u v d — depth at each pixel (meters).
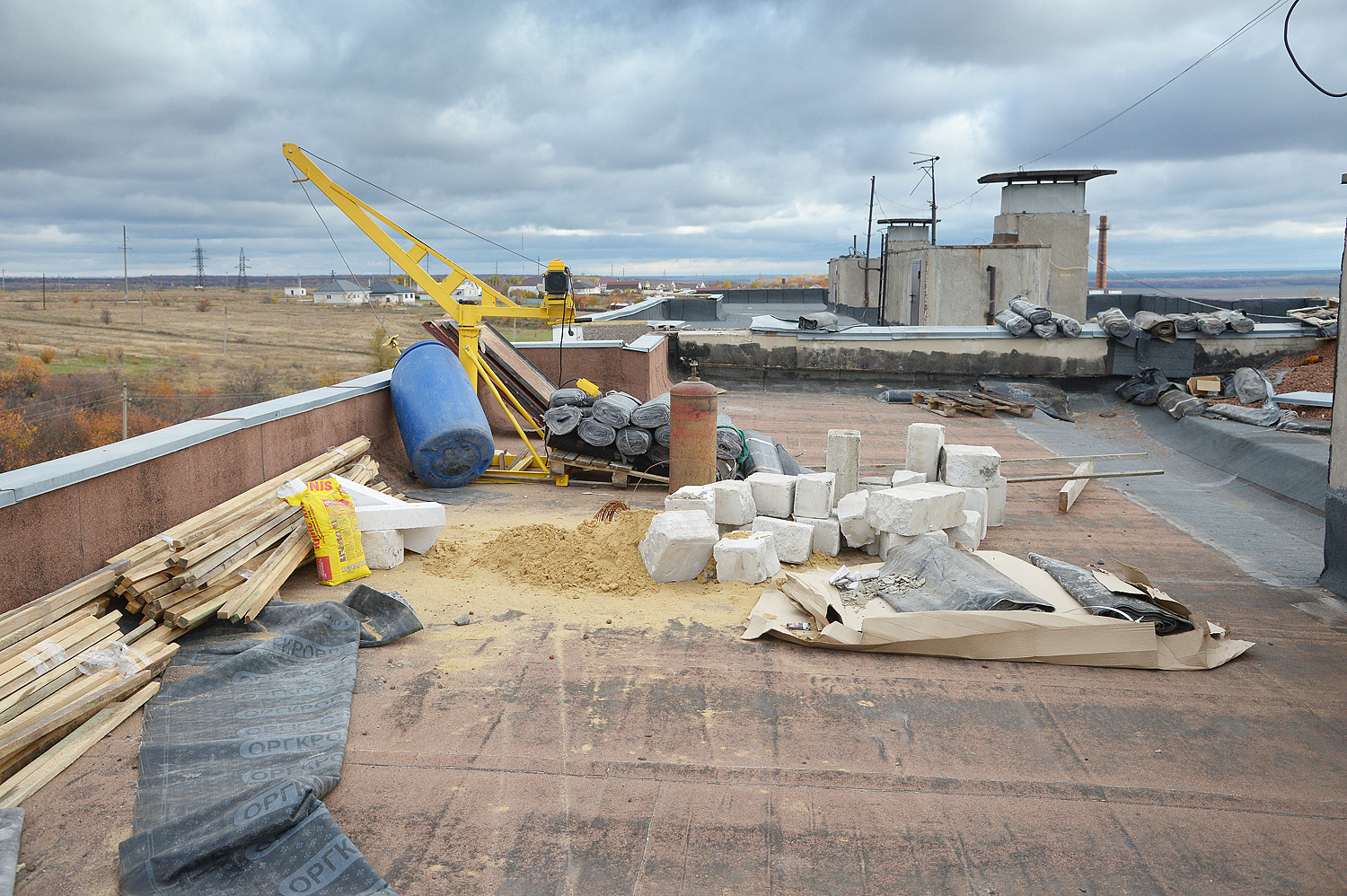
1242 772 5.05
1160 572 8.81
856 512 8.91
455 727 5.42
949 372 21.59
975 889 4.05
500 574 8.31
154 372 77.25
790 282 138.62
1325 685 6.20
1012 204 32.06
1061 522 10.76
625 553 8.58
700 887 4.03
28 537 5.69
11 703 4.86
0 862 3.98
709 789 4.80
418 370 12.48
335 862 4.03
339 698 5.64
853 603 7.05
